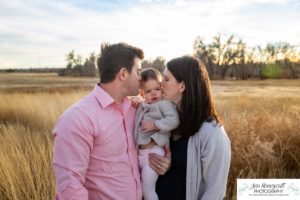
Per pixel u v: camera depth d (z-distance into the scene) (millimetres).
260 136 5293
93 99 1893
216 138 1958
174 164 2094
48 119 8195
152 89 2240
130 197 1934
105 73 1956
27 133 5695
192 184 2002
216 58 73500
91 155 1854
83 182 1802
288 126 5441
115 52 1954
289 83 49781
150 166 2100
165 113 2096
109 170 1872
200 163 2002
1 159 3941
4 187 3633
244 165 4324
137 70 2018
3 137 5234
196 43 73375
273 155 4523
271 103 12172
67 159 1748
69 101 11297
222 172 1978
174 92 2121
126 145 1966
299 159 4844
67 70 79500
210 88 2084
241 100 12859
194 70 2053
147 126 2100
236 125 4961
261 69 74250
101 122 1852
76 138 1766
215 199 1971
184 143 2078
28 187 3547
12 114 9141
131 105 2189
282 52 73062
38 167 3904
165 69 2184
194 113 2008
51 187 3539
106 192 1866
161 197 2115
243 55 73250
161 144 2100
